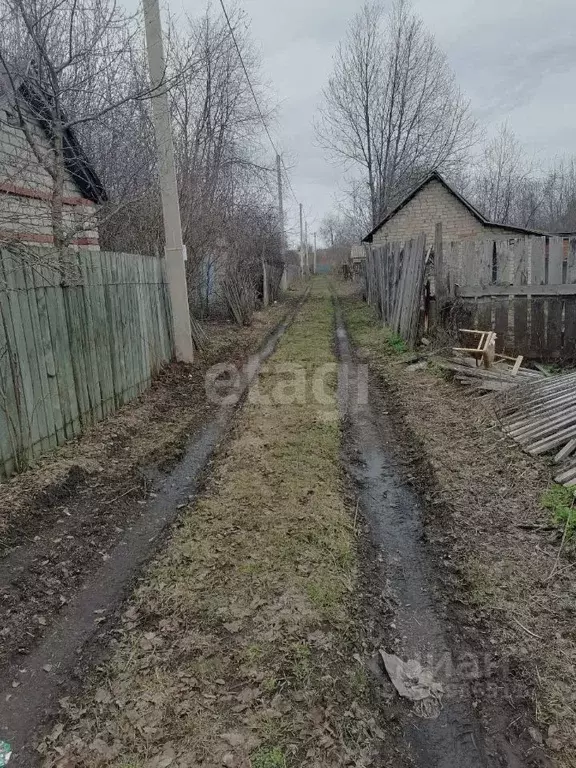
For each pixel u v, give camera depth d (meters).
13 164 6.20
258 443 5.62
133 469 5.07
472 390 6.91
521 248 8.40
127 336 7.00
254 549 3.61
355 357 10.86
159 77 7.88
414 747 2.29
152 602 3.10
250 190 20.50
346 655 2.73
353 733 2.29
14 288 4.45
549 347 8.00
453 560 3.56
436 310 9.45
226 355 10.76
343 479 4.90
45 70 6.18
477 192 36.88
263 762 2.11
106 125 8.09
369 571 3.54
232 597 3.11
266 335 13.85
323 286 38.78
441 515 4.14
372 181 29.16
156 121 8.32
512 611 3.00
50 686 2.54
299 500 4.31
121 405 6.76
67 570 3.46
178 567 3.43
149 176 10.12
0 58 5.32
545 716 2.37
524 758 2.21
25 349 4.62
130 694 2.45
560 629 2.84
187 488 4.82
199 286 13.01
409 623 3.05
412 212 18.86
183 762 2.10
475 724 2.38
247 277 16.83
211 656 2.67
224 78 14.42
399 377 8.45
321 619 2.93
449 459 5.05
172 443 5.83
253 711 2.34
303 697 2.42
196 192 11.34
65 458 4.93
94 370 5.99
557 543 3.55
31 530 3.86
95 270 6.04
